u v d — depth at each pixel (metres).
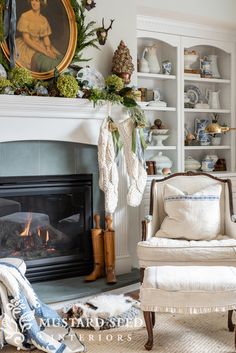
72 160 3.90
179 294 2.70
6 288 2.84
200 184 3.90
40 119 3.66
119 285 3.77
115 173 3.88
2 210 3.69
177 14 4.53
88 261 4.02
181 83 4.86
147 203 4.31
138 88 4.72
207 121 5.26
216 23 4.83
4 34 3.53
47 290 3.60
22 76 3.50
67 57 3.86
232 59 5.14
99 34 3.98
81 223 4.01
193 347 2.83
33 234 3.84
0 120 3.50
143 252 3.31
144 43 4.89
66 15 3.86
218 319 3.29
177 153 4.89
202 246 3.27
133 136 3.94
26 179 3.69
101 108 3.87
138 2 4.25
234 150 5.21
